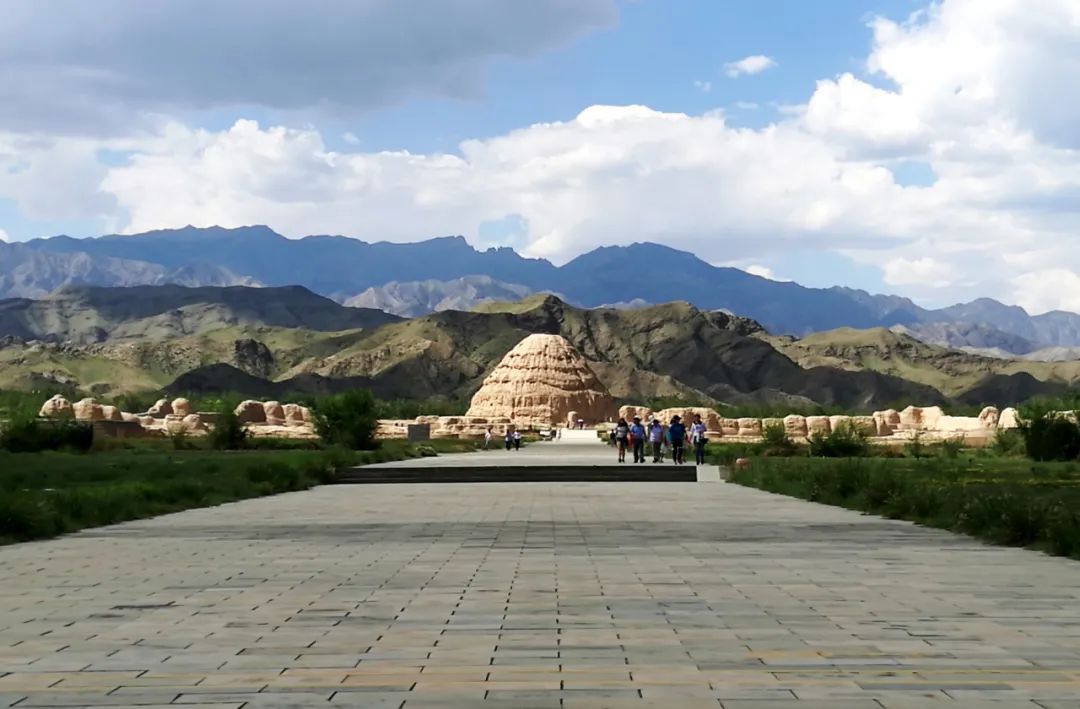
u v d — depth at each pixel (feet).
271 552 52.75
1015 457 174.29
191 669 27.12
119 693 24.71
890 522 69.10
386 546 55.31
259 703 23.81
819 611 35.24
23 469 125.49
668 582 41.98
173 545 56.13
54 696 24.48
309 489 110.63
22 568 46.83
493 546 55.21
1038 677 25.90
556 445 276.00
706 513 76.84
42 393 305.53
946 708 23.16
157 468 127.03
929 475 115.55
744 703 23.61
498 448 246.68
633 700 23.90
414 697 24.25
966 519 61.62
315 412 211.82
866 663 27.48
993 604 36.63
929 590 39.81
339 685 25.38
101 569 46.39
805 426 292.20
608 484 118.42
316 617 34.35
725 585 41.14
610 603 36.91
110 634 31.68
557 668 27.02
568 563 47.98
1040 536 53.98
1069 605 36.40
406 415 522.47
